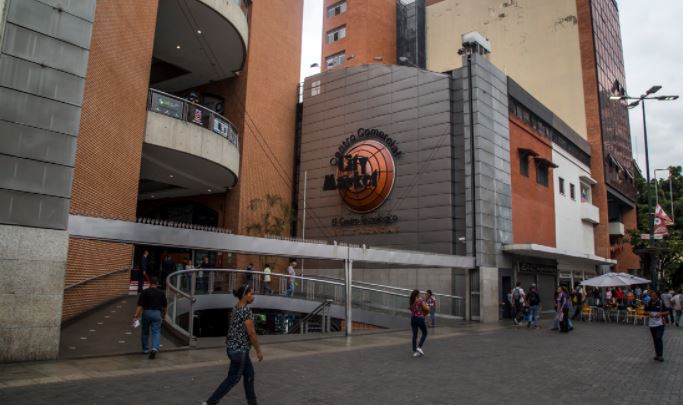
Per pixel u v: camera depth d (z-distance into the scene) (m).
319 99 32.03
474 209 24.81
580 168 38.88
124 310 14.76
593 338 16.12
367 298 21.52
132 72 16.75
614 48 49.50
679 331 19.31
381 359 10.85
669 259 40.66
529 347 13.46
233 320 6.10
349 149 29.62
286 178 31.17
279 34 30.83
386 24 45.97
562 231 33.81
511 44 45.25
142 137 17.66
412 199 26.78
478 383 8.31
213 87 28.17
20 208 8.90
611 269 44.31
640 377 9.07
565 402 7.06
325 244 16.06
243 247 13.81
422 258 20.78
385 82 29.25
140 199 30.34
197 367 8.98
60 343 10.27
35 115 9.29
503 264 25.81
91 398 6.41
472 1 47.59
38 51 9.47
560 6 43.19
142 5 17.47
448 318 23.70
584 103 41.81
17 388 6.76
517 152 29.08
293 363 9.99
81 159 13.38
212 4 20.39
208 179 24.28
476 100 25.67
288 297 20.03
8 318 8.55
